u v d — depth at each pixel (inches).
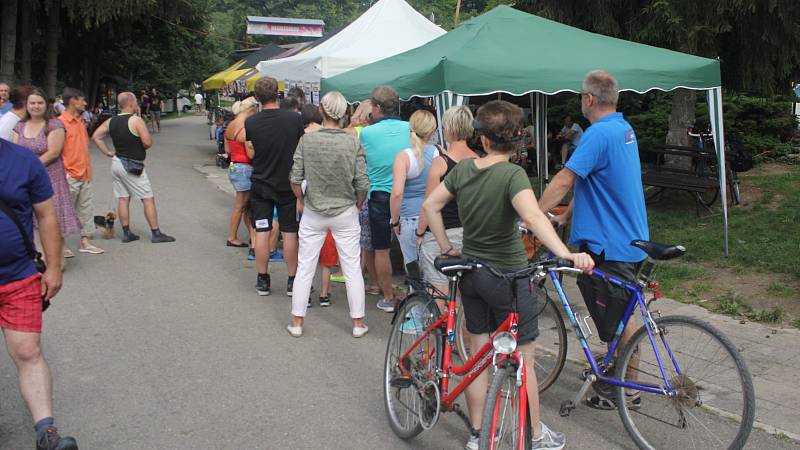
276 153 231.6
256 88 229.5
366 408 159.6
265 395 165.2
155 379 173.2
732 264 278.5
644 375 141.6
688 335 135.0
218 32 2198.6
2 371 174.1
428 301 140.2
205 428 148.1
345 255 204.8
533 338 128.0
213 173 589.3
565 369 183.5
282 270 284.0
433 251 184.9
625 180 145.6
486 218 123.3
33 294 127.9
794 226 330.0
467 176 125.6
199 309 230.4
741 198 411.8
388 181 219.5
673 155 453.1
